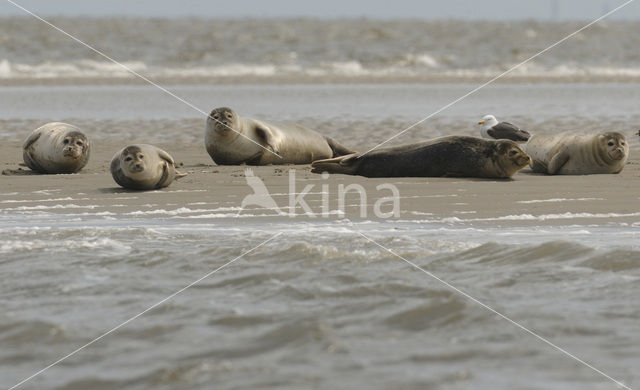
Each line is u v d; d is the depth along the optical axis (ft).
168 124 241.76
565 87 400.47
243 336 60.70
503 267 78.95
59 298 70.79
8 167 161.48
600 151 146.00
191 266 80.89
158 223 105.60
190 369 54.24
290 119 250.16
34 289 73.46
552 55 592.19
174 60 525.75
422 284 73.20
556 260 80.84
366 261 81.97
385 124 238.07
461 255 83.66
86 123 244.22
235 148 163.63
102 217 110.32
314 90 378.53
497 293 70.59
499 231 98.48
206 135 165.27
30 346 59.62
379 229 100.22
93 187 134.82
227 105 301.84
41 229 98.53
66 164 149.79
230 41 628.28
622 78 462.60
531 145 154.81
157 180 131.85
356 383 51.34
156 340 60.34
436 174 142.82
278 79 444.14
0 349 59.16
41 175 148.05
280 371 53.67
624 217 107.45
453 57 573.33
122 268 80.38
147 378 53.11
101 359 56.80
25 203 121.29
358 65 517.55
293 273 77.56
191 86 399.03
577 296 69.62
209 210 115.03
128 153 130.31
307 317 64.44
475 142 142.31
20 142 202.69
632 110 281.54
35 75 434.71
